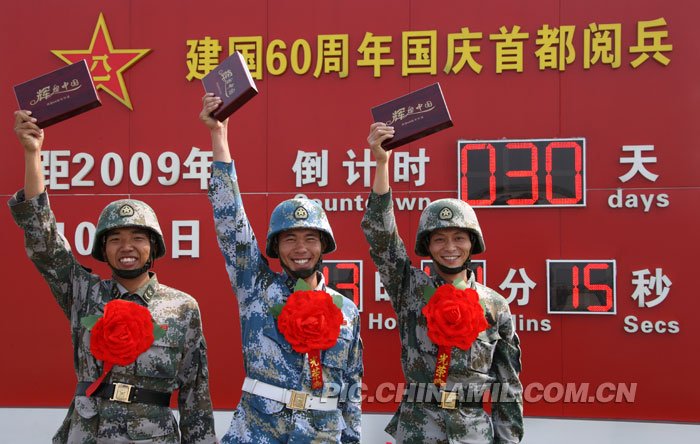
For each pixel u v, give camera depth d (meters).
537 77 4.18
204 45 4.40
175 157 4.38
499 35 4.21
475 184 4.16
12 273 4.42
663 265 4.03
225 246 2.78
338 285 4.22
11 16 4.52
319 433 2.61
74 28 4.48
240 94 2.71
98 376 2.74
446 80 4.25
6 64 4.50
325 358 2.68
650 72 4.10
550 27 4.19
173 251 4.34
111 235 2.82
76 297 2.86
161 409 2.76
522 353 4.10
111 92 4.42
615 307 4.04
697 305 4.00
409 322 2.99
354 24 4.33
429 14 4.29
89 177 4.41
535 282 4.11
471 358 2.87
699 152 4.04
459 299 2.85
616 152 4.10
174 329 2.83
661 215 4.05
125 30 4.45
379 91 4.29
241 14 4.39
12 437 4.33
